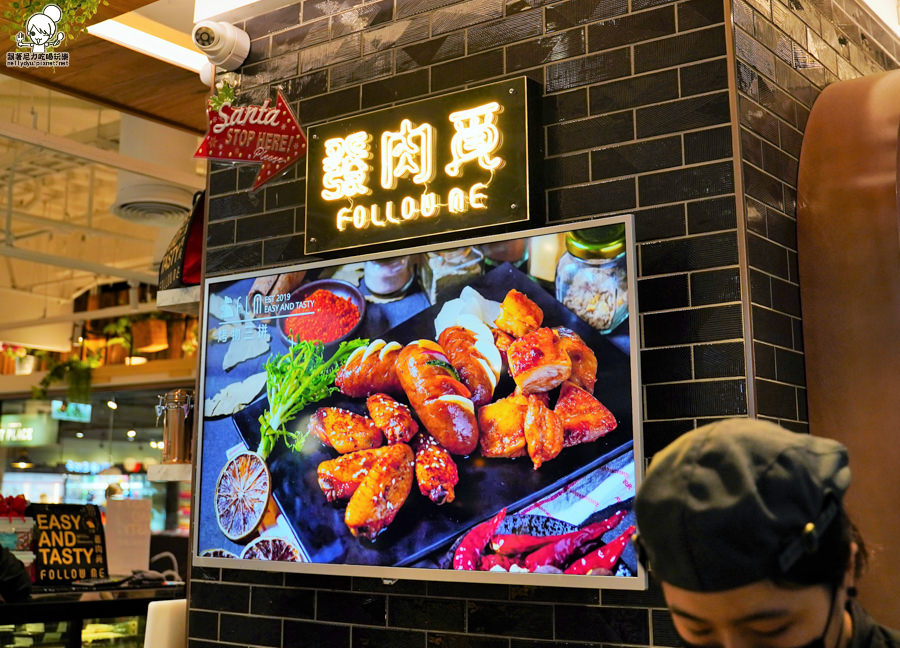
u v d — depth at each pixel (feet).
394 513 8.91
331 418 9.45
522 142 8.93
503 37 9.51
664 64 8.54
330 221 10.04
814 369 8.59
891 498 8.09
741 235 7.95
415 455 8.89
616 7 8.87
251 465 9.91
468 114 9.27
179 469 11.25
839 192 8.73
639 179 8.52
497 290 8.70
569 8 9.15
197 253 11.93
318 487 9.41
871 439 8.25
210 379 10.39
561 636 8.30
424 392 8.93
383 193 9.71
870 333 8.38
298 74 10.86
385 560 8.89
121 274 29.96
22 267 36.19
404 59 10.11
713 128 8.21
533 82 9.11
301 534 9.46
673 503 2.48
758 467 2.45
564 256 8.38
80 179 28.14
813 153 8.98
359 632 9.46
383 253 9.40
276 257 10.65
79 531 13.07
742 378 7.78
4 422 39.34
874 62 11.21
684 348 8.07
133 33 12.84
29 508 12.74
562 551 8.00
